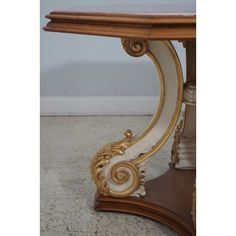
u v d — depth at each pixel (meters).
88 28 0.88
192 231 1.05
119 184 1.23
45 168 1.60
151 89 2.38
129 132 1.23
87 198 1.34
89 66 2.34
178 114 1.16
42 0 2.23
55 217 1.21
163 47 1.11
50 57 2.31
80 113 2.40
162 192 1.26
